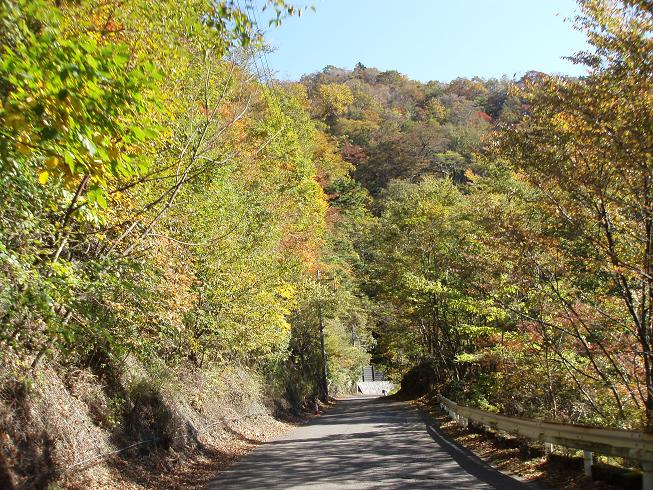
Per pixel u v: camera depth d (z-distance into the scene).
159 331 10.66
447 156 63.50
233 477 11.04
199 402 16.41
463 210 22.22
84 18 6.30
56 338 8.09
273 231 17.66
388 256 30.00
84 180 7.06
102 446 9.91
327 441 16.53
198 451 13.97
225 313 15.91
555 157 10.52
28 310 7.15
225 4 6.68
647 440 7.06
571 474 9.14
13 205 6.71
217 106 9.98
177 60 7.82
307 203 27.22
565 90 10.22
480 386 20.91
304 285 28.31
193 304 12.80
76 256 9.24
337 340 51.31
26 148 4.73
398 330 34.94
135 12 6.86
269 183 18.22
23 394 8.16
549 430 10.10
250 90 12.98
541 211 11.77
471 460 11.67
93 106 4.48
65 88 4.31
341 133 78.56
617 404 12.34
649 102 9.10
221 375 19.50
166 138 8.96
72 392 10.21
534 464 10.48
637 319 10.84
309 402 38.19
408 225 27.81
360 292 48.97
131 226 8.87
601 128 9.45
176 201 10.66
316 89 76.94
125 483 9.56
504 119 13.33
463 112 89.00
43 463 7.90
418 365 42.66
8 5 4.27
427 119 87.50
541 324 13.41
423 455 12.58
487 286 15.52
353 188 61.03
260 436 19.77
